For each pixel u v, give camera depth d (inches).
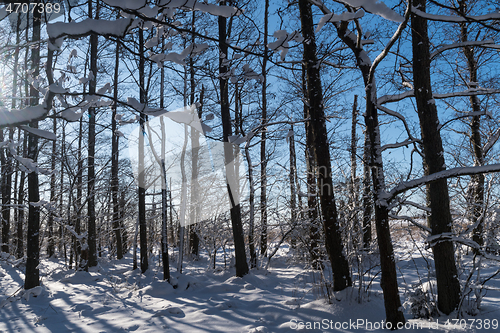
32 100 282.4
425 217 221.5
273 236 467.2
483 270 319.6
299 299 259.9
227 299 288.2
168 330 208.2
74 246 527.2
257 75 147.7
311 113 256.7
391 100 226.8
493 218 213.9
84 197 530.0
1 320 255.9
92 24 99.3
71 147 506.3
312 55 253.8
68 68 157.6
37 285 352.5
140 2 93.6
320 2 217.6
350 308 216.4
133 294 326.3
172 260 542.0
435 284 222.4
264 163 494.9
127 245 740.7
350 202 267.3
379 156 202.8
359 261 243.3
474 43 208.5
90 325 229.0
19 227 603.8
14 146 166.4
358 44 219.1
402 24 152.1
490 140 411.5
